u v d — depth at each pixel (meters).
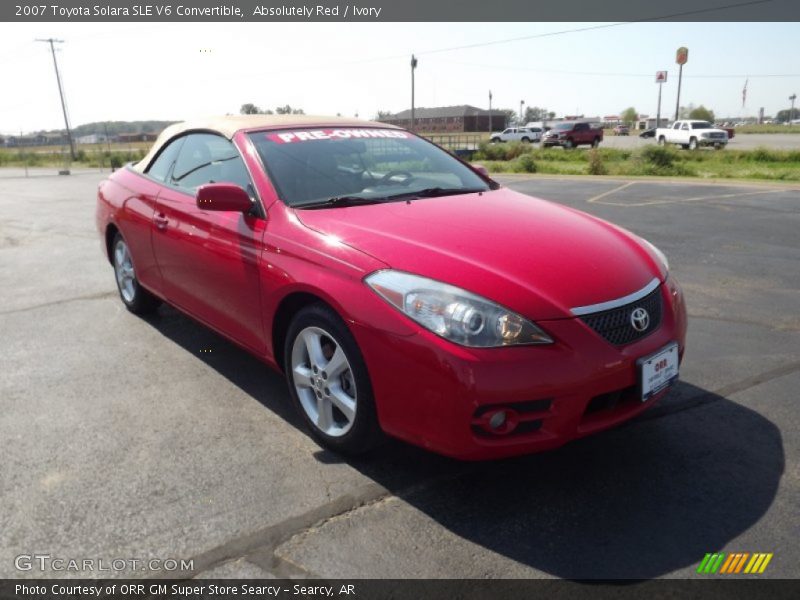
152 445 3.12
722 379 3.74
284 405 3.55
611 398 2.60
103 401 3.61
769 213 9.65
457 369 2.39
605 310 2.59
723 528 2.44
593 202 11.56
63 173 29.98
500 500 2.65
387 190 3.60
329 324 2.82
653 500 2.62
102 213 5.14
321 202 3.34
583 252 2.86
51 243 8.49
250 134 3.78
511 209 3.38
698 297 5.41
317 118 4.25
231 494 2.71
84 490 2.75
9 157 48.34
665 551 2.32
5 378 3.95
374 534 2.45
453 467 2.90
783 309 5.04
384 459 2.98
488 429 2.43
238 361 4.17
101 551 2.37
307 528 2.49
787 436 3.10
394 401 2.59
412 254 2.71
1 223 10.61
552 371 2.42
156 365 4.12
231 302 3.53
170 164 4.39
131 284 5.06
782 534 2.40
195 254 3.76
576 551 2.33
